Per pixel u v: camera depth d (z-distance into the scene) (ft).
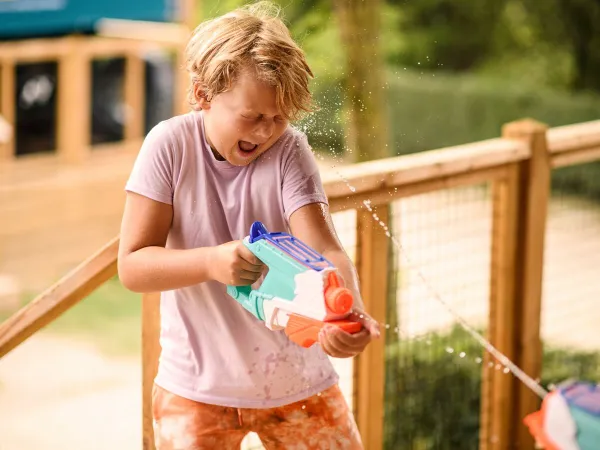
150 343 9.05
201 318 7.47
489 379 13.26
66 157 30.04
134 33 32.24
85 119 30.48
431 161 11.07
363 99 17.69
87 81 30.68
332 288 6.31
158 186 7.21
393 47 58.18
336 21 17.76
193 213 7.34
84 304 24.94
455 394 14.71
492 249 13.04
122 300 25.39
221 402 7.47
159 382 7.70
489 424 13.39
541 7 59.16
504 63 61.16
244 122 6.74
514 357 13.29
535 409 13.44
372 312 10.89
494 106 48.67
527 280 13.05
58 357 21.42
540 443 6.79
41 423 17.92
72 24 29.86
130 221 7.25
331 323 6.25
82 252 27.61
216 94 6.79
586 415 6.50
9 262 25.95
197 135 7.26
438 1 61.46
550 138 12.95
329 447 7.68
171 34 31.63
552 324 20.54
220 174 7.33
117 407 18.79
